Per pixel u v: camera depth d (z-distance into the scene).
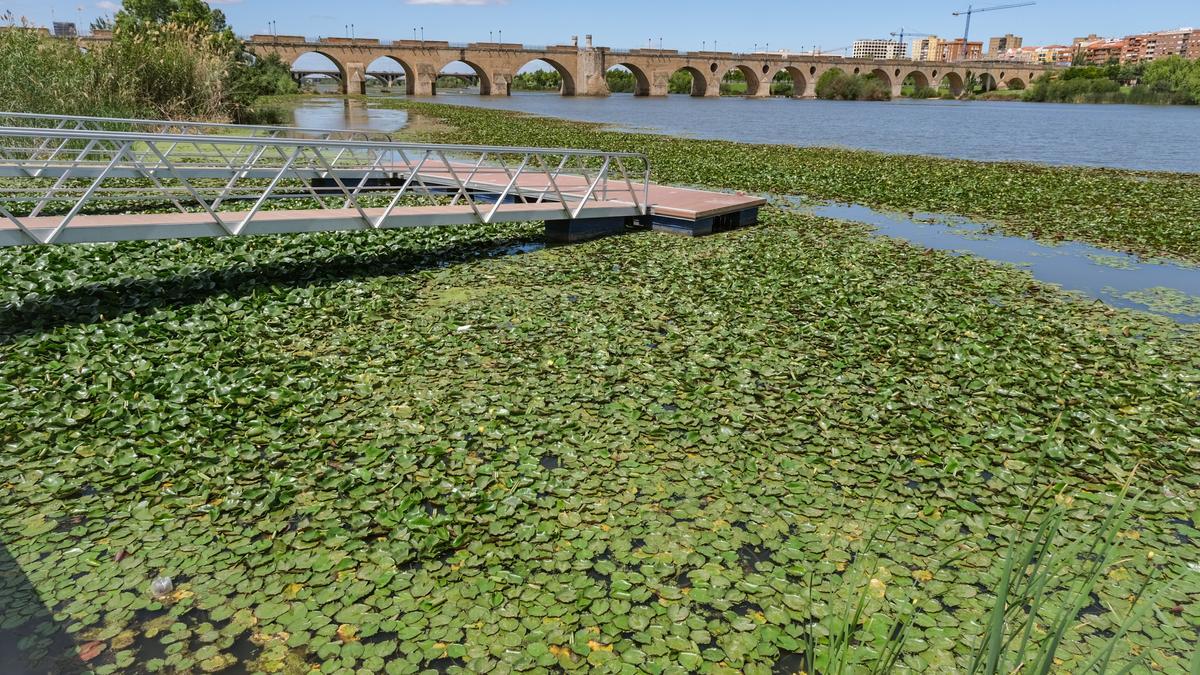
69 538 2.86
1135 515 3.12
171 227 5.53
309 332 5.00
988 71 81.69
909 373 4.54
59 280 5.71
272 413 3.81
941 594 2.62
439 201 10.26
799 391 4.27
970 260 7.48
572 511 3.09
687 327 5.27
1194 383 4.44
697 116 39.47
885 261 7.33
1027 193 12.12
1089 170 15.75
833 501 3.19
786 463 3.46
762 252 7.60
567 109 44.59
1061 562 1.65
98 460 3.34
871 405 4.05
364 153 14.01
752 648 2.37
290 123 23.66
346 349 4.71
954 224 9.70
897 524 3.02
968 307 5.83
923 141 24.81
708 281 6.39
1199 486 3.34
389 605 2.54
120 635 2.38
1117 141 25.39
